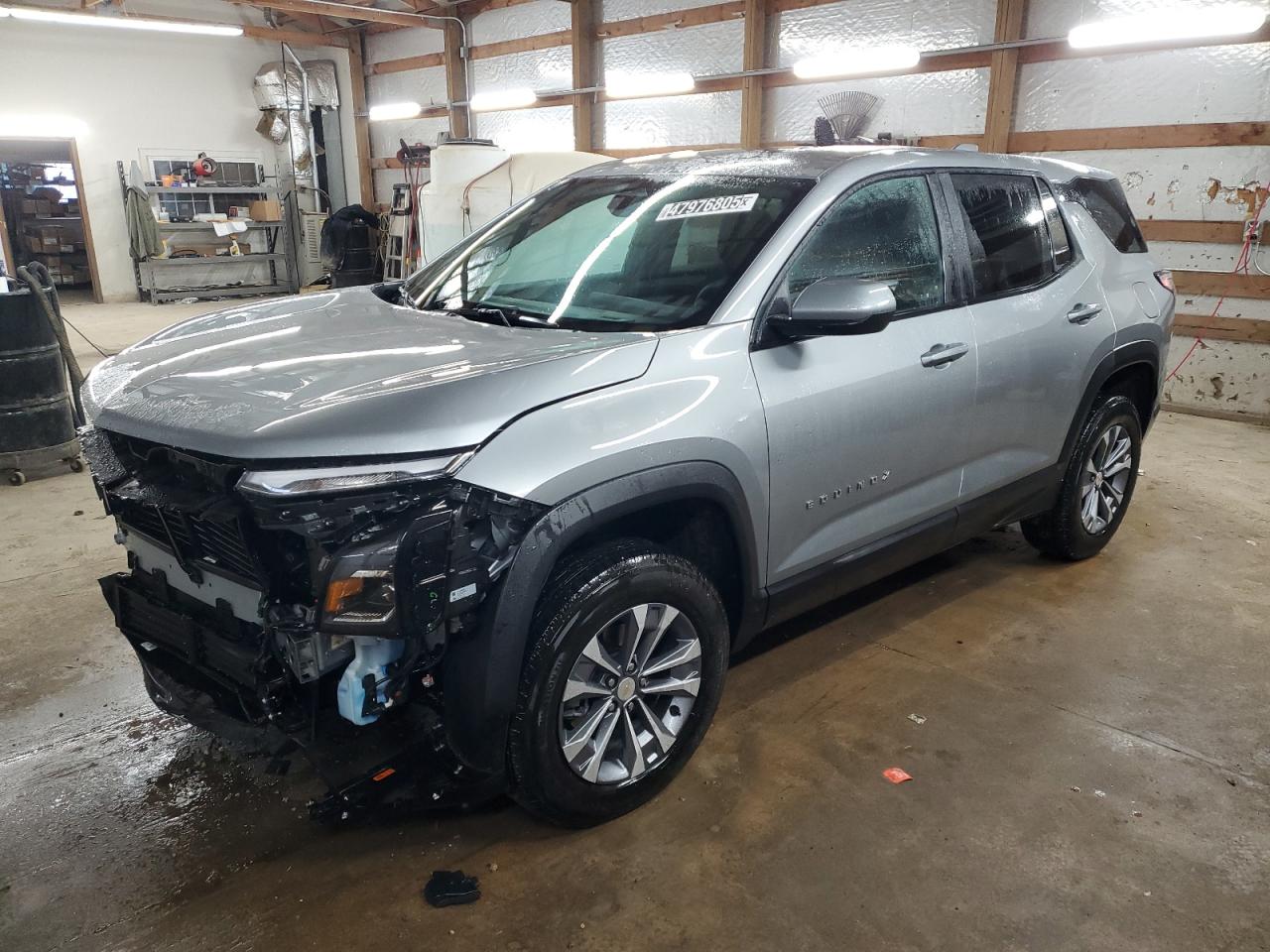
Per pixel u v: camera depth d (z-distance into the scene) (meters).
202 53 14.11
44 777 2.42
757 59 8.93
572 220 2.94
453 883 2.04
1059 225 3.42
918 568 3.87
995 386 3.00
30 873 2.08
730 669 3.02
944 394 2.80
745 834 2.22
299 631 1.79
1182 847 2.20
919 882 2.07
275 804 2.33
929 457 2.83
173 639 2.13
